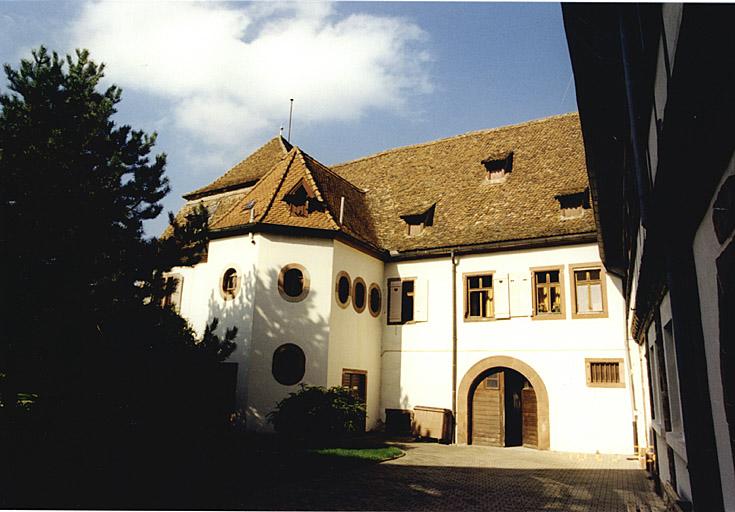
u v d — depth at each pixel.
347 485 9.39
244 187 21.69
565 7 5.48
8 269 7.47
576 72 6.59
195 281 18.17
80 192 8.80
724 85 2.78
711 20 2.55
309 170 19.20
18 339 7.36
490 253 18.20
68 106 9.74
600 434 15.59
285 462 10.98
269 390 15.82
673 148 3.58
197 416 8.88
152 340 8.94
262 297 16.39
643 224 5.10
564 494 9.55
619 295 16.09
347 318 17.66
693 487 4.39
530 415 16.97
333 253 17.27
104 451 7.55
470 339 17.95
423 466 11.98
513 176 20.14
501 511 8.17
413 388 18.52
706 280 4.05
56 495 6.82
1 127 8.77
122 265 9.26
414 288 19.31
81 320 8.00
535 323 17.05
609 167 9.71
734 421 3.43
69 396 7.56
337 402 13.91
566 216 17.48
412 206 21.30
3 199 8.03
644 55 5.17
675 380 7.07
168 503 7.15
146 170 11.38
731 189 3.03
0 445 6.68
